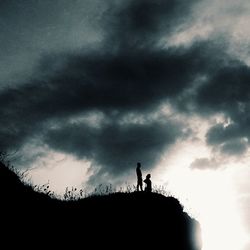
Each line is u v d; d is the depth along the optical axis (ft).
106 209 63.21
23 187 54.95
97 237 55.88
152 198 69.26
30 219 48.62
